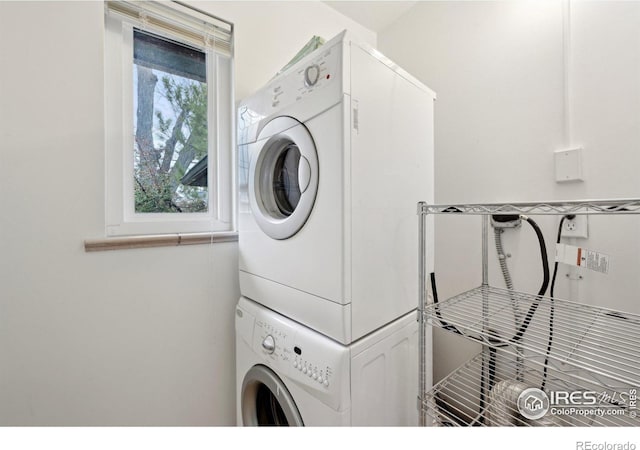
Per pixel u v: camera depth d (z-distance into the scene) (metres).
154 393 1.18
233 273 1.37
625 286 0.98
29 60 0.94
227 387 1.37
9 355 0.92
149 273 1.16
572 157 1.08
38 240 0.95
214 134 1.44
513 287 1.27
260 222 1.08
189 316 1.26
